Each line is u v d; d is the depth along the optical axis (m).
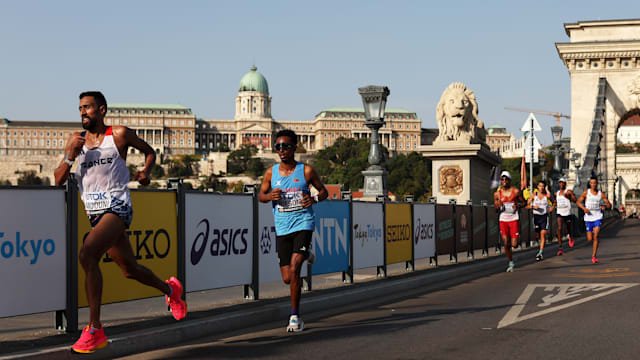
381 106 17.19
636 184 145.12
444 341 6.75
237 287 11.15
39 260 6.62
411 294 11.20
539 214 18.09
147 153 6.32
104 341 5.97
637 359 5.83
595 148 65.44
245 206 9.33
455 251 16.64
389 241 13.32
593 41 78.38
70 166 6.12
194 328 7.21
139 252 7.58
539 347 6.38
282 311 8.62
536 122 33.72
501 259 17.61
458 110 22.69
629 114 78.50
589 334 7.00
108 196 6.11
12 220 6.41
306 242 7.50
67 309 6.85
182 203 8.14
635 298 9.77
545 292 10.76
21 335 6.69
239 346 6.65
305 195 7.46
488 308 9.08
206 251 8.58
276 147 7.43
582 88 78.81
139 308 8.61
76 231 6.93
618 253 20.78
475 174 23.23
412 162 198.38
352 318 8.49
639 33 77.88
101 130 6.21
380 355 6.12
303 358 6.04
